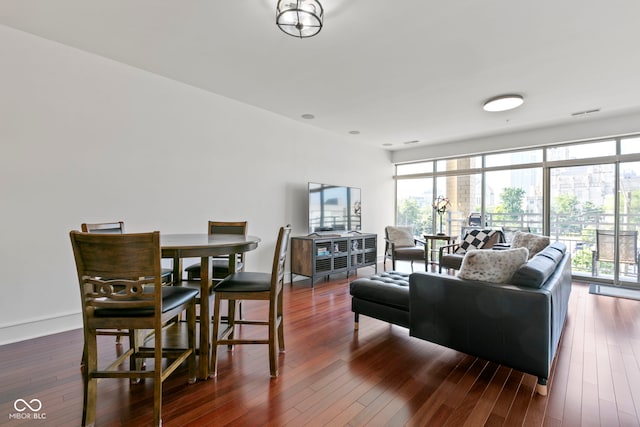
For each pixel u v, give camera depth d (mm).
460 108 3924
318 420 1528
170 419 1521
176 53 2650
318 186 4688
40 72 2469
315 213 4625
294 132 4543
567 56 2596
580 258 4691
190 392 1754
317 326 2797
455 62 2721
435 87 3277
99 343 2396
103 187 2795
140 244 1443
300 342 2449
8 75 2342
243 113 3871
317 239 4281
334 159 5266
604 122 4281
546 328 1733
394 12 2025
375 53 2578
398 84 3211
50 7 2049
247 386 1819
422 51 2539
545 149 4949
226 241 2055
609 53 2541
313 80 3148
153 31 2316
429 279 2205
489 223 5543
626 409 1624
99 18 2166
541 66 2781
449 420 1535
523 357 1805
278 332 2252
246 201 3928
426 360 2162
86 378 1462
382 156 6461
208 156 3533
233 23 2186
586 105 3764
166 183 3195
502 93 3426
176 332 2533
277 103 3838
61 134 2576
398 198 6789
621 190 4371
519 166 5215
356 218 5410
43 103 2488
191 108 3375
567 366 2074
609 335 2580
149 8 2037
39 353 2201
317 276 4301
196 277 2742
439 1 1916
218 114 3617
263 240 4145
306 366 2064
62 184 2586
